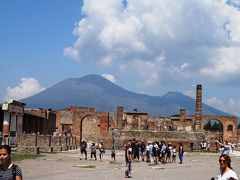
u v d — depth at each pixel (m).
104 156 58.44
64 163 41.97
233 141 118.19
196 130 97.19
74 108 104.50
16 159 43.53
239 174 36.72
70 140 75.56
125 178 30.61
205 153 78.31
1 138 56.06
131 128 102.12
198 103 100.25
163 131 92.12
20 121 68.75
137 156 51.56
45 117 93.19
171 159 57.22
